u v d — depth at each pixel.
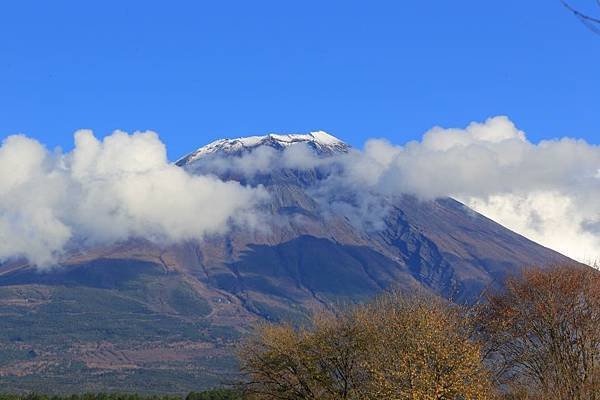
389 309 66.12
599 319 69.81
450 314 63.69
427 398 54.50
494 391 60.47
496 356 68.81
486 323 69.31
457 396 58.28
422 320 59.41
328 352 70.44
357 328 69.62
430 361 57.50
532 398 60.09
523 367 68.06
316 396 70.88
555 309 69.94
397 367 57.50
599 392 58.78
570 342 68.44
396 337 59.88
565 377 60.47
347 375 70.12
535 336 70.00
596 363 66.75
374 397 60.16
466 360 57.34
